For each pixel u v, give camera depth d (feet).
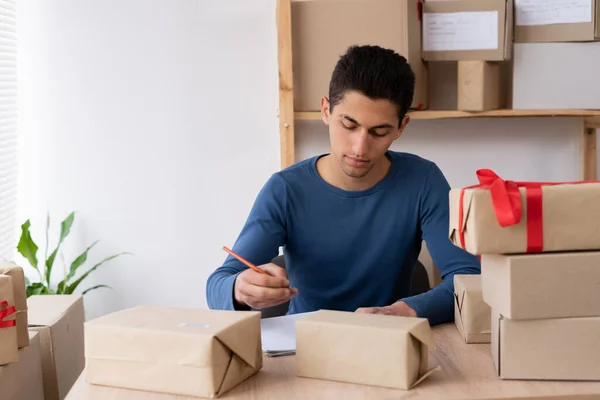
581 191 3.60
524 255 3.63
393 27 7.77
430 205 5.72
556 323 3.66
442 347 4.28
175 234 9.43
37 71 9.18
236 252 5.42
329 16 7.90
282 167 8.06
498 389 3.59
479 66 7.82
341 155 5.23
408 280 6.00
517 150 9.18
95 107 9.23
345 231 5.68
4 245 8.84
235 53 9.14
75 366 5.86
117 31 9.11
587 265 3.62
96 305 9.53
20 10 9.07
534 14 7.82
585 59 7.86
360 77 4.94
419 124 9.13
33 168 9.34
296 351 3.81
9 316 4.24
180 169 9.32
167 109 9.22
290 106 7.97
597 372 3.68
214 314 3.93
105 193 9.37
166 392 3.63
